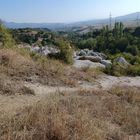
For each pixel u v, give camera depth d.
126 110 7.43
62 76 11.88
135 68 18.72
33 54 15.38
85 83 12.45
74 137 4.99
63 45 19.16
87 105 7.36
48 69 11.93
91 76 14.20
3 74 9.98
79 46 72.19
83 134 5.13
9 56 11.55
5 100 7.57
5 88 8.44
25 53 14.70
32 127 5.20
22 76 10.55
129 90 10.05
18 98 7.95
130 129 6.32
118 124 6.59
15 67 10.94
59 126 5.13
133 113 7.27
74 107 6.78
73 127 5.41
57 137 5.00
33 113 5.66
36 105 6.30
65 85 11.06
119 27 84.38
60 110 6.20
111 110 7.32
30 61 12.57
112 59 26.84
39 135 4.95
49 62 13.57
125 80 15.86
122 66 19.09
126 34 84.06
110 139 5.62
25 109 6.26
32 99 8.00
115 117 6.88
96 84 12.81
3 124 5.19
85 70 15.11
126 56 28.89
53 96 8.04
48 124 5.24
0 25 16.70
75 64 19.53
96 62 23.89
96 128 5.57
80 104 7.27
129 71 18.41
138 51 61.62
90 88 11.09
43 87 10.16
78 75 13.06
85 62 21.06
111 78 15.59
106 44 70.12
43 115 5.58
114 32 83.69
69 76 12.55
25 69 11.21
